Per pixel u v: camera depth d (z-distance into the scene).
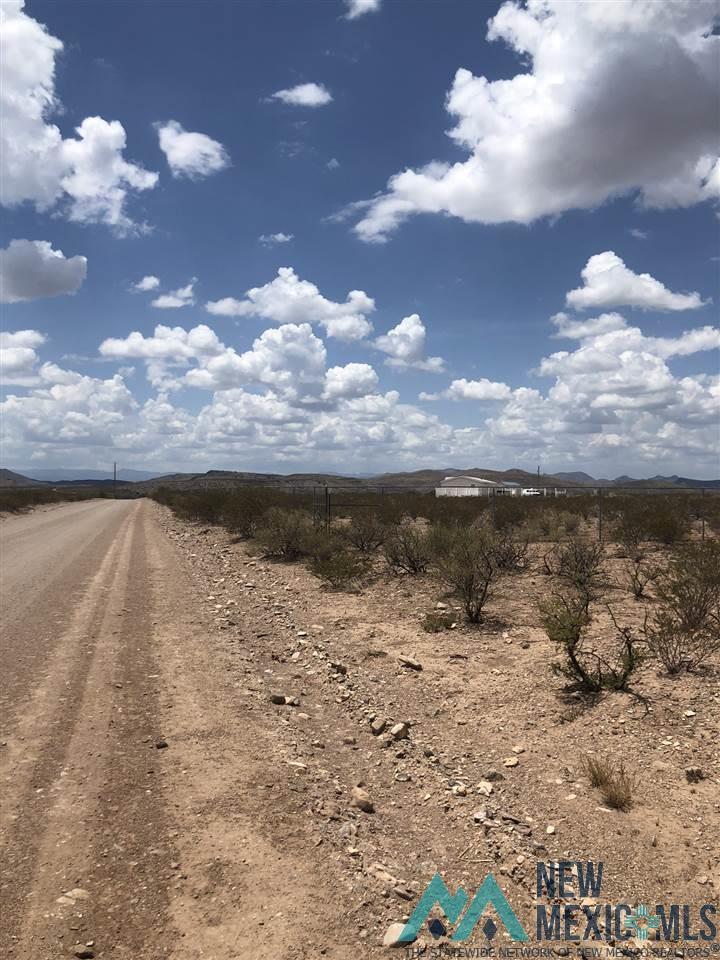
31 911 3.53
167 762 5.54
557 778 5.47
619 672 7.61
